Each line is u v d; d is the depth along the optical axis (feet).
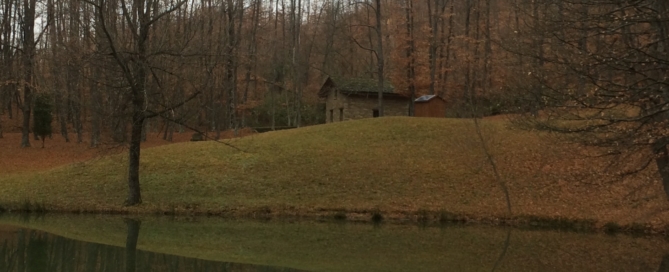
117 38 68.39
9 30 138.92
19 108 175.63
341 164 89.25
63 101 126.93
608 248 53.98
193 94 72.13
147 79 70.85
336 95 155.33
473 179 81.87
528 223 67.31
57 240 52.70
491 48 117.08
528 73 42.50
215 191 79.36
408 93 152.87
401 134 104.83
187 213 71.97
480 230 64.59
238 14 162.61
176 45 71.67
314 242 55.98
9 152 111.55
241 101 181.06
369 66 202.59
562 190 75.77
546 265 45.65
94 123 118.42
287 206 73.97
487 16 138.82
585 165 79.87
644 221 62.69
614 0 35.17
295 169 87.51
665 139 36.86
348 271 42.47
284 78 182.50
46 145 122.62
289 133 112.88
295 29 201.46
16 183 84.23
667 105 35.24
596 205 70.54
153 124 168.76
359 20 183.42
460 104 127.85
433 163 88.84
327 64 214.69
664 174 51.93
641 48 34.09
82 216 69.97
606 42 38.14
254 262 45.42
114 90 75.72
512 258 48.67
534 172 82.12
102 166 90.33
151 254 47.50
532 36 48.03
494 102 116.78
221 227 64.34
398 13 165.37
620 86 34.94
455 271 43.09
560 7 38.65
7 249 47.55
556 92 40.32
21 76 120.06
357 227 65.98
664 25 34.65
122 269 41.24
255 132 152.87
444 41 165.78
